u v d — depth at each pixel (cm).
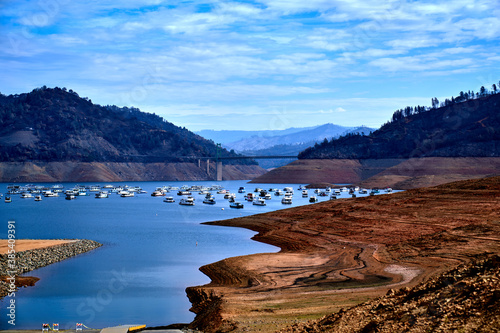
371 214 11038
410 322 2811
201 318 4659
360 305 3603
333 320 3434
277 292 5394
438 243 7294
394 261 6675
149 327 4591
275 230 11394
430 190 12125
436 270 5809
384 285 5331
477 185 11444
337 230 10119
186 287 6278
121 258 8494
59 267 7669
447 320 2636
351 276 5994
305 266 6931
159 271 7325
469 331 2433
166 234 11894
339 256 7550
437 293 3072
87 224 14900
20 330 4559
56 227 14112
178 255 8750
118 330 4284
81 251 9188
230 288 5906
